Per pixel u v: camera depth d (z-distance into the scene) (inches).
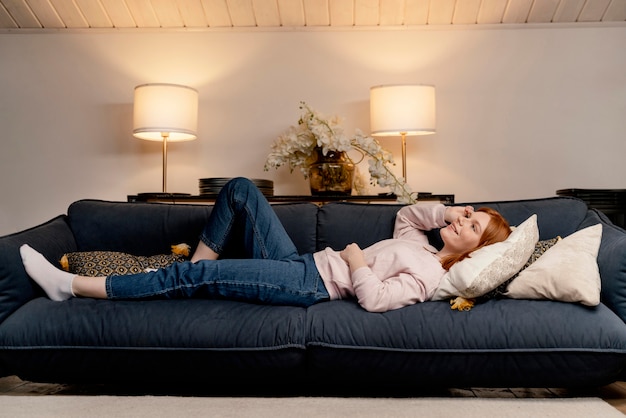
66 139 144.6
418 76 141.1
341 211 93.3
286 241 85.0
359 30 141.6
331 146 116.0
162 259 84.7
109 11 140.9
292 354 67.9
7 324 69.5
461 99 140.9
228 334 68.2
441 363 67.1
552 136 140.1
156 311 70.2
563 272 69.1
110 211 93.9
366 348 67.1
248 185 84.7
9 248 73.4
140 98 127.4
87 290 73.0
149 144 143.6
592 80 140.1
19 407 63.2
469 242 78.8
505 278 70.4
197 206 95.7
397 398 68.0
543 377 66.9
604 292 71.0
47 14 141.6
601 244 75.9
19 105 145.3
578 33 140.3
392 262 76.5
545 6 137.2
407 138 141.3
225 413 61.5
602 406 64.5
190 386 77.2
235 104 142.8
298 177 141.1
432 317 68.4
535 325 66.6
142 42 144.3
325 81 141.8
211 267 74.3
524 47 140.6
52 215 143.9
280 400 66.6
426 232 88.2
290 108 142.0
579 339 65.6
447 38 141.2
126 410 62.3
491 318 67.7
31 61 145.3
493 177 140.3
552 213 87.6
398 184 114.8
